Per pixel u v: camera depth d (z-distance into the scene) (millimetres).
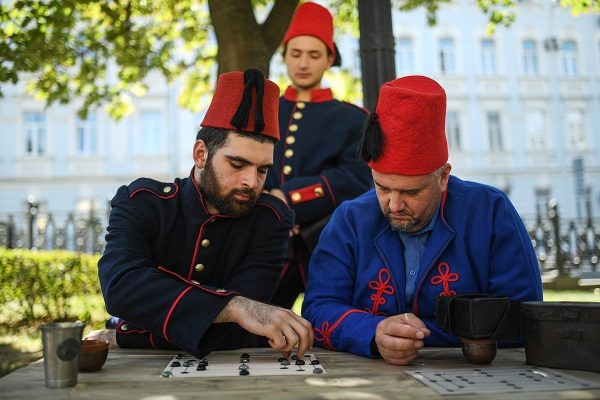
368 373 1290
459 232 1730
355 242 1823
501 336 1347
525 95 22203
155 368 1369
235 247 1840
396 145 1543
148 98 19656
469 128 21797
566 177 21906
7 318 5934
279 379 1229
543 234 11398
